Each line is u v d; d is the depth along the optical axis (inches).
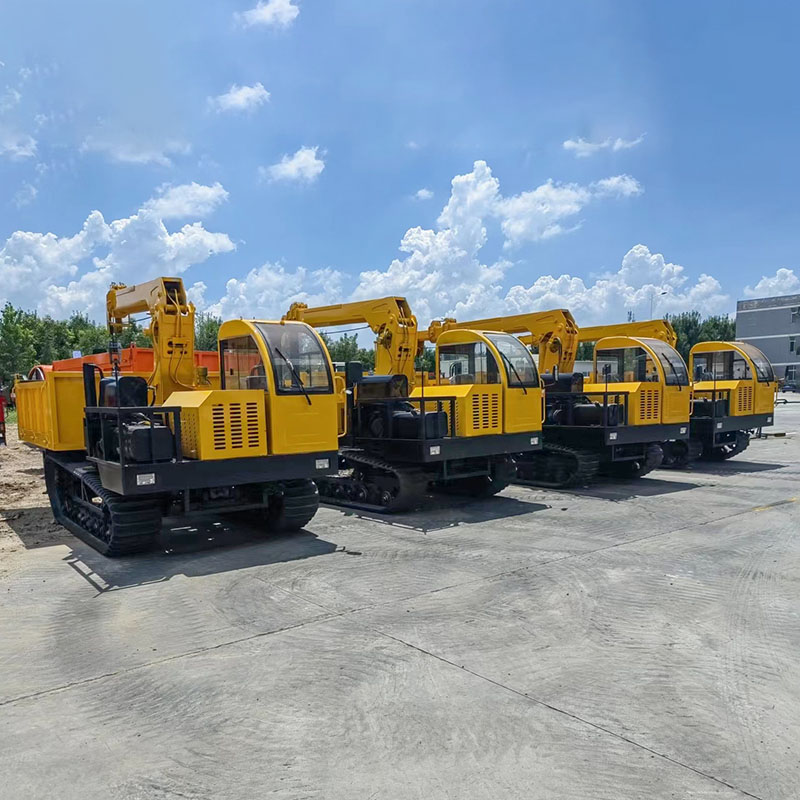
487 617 200.5
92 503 312.0
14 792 117.3
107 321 395.9
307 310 500.4
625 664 167.5
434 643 181.2
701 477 488.1
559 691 153.2
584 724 138.3
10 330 1277.1
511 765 123.9
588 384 487.8
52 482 354.3
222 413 265.7
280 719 141.6
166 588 229.8
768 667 165.3
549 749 129.1
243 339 293.9
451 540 297.3
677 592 223.1
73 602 216.5
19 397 399.5
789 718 140.6
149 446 252.2
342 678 160.4
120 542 264.8
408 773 121.7
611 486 450.6
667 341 559.2
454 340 409.1
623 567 252.7
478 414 364.2
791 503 380.8
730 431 559.8
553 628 191.8
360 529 321.4
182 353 329.1
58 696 152.7
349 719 141.3
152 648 178.9
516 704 147.1
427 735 134.6
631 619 198.7
